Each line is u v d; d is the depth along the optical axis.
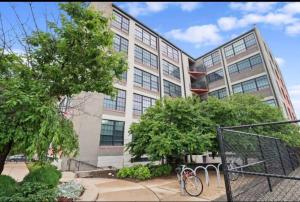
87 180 9.48
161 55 28.08
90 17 6.96
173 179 9.98
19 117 5.36
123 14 24.41
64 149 6.68
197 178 7.23
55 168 8.91
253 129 12.93
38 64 7.19
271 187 7.02
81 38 6.81
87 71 7.46
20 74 6.51
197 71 33.34
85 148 16.30
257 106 14.67
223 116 13.16
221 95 29.06
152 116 13.34
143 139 11.94
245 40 27.97
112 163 17.97
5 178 6.13
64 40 6.59
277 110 15.14
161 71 26.84
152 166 11.74
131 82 22.30
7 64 6.44
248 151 8.00
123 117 20.31
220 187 7.70
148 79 24.92
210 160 20.53
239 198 5.85
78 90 7.04
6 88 5.70
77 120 16.75
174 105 12.35
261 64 25.16
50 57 7.24
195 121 11.90
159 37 28.92
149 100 23.92
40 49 7.02
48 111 5.46
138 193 6.97
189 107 12.48
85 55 7.02
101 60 7.22
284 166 9.72
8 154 7.01
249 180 7.73
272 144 9.19
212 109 13.58
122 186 8.22
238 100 15.70
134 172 10.33
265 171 7.25
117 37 22.59
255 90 24.94
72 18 6.91
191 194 6.72
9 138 5.44
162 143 10.27
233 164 7.28
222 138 5.75
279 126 14.31
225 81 28.86
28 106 5.42
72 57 7.04
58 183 7.77
